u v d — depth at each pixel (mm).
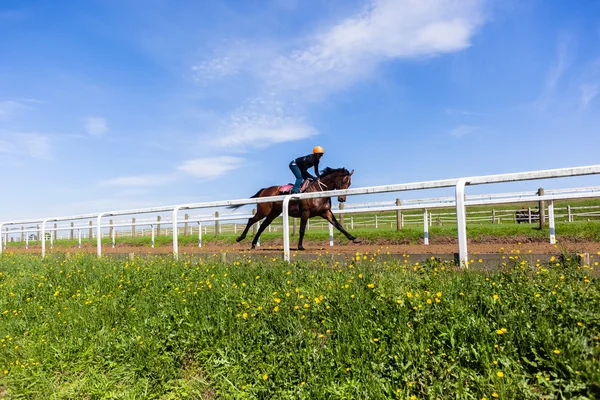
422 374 3812
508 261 5672
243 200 8648
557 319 4008
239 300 5758
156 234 26188
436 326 4258
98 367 5062
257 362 4469
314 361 4180
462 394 3469
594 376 3234
